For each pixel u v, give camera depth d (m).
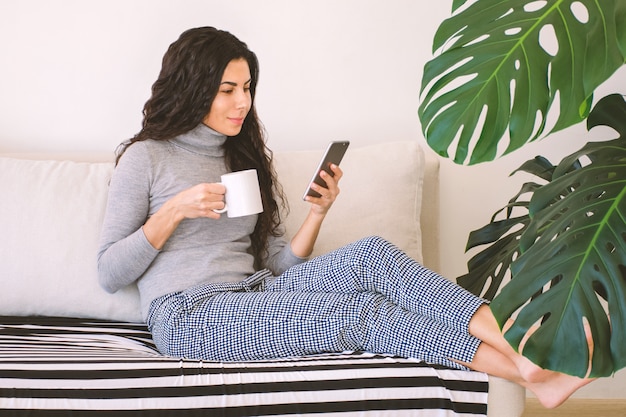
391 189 2.43
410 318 1.88
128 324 2.25
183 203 2.06
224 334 1.97
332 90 2.75
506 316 1.67
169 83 2.21
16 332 2.12
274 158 2.50
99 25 2.67
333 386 1.74
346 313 1.92
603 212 1.70
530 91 1.69
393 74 2.75
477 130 2.78
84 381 1.65
